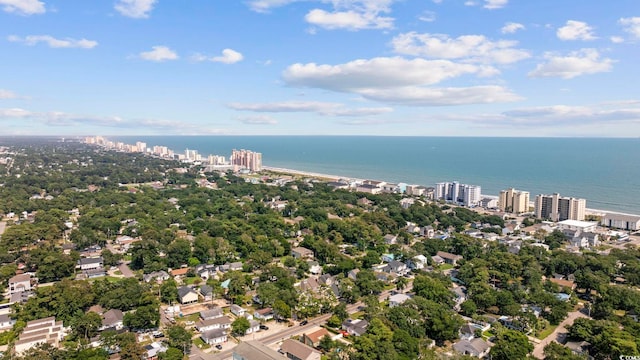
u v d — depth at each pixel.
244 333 149.88
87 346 132.50
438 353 133.88
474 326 152.62
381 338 132.12
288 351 131.12
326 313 169.62
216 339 143.38
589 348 139.25
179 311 167.38
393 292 192.50
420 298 160.50
